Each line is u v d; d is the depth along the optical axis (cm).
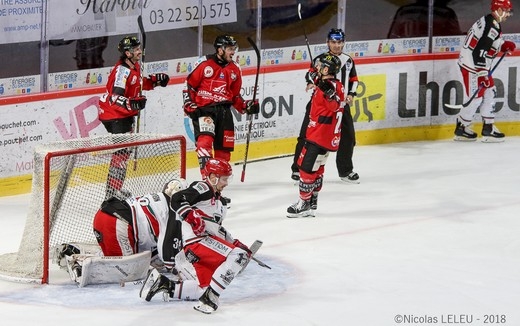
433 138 2927
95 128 2364
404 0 2917
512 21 3039
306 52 2812
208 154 2048
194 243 1441
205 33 2641
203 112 2075
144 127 2434
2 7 2259
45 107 2248
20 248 1602
